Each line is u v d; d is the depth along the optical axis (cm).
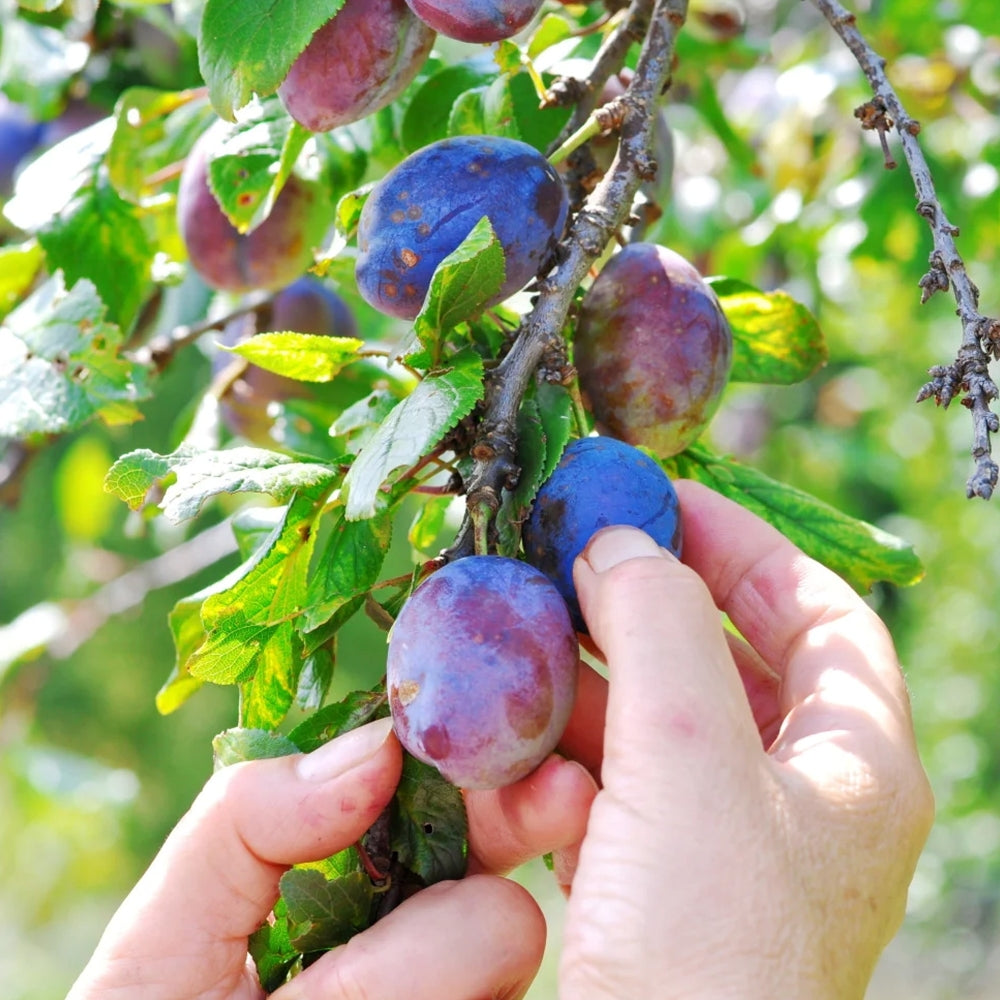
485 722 30
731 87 79
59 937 175
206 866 34
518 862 35
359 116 36
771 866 31
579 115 39
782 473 116
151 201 49
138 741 200
